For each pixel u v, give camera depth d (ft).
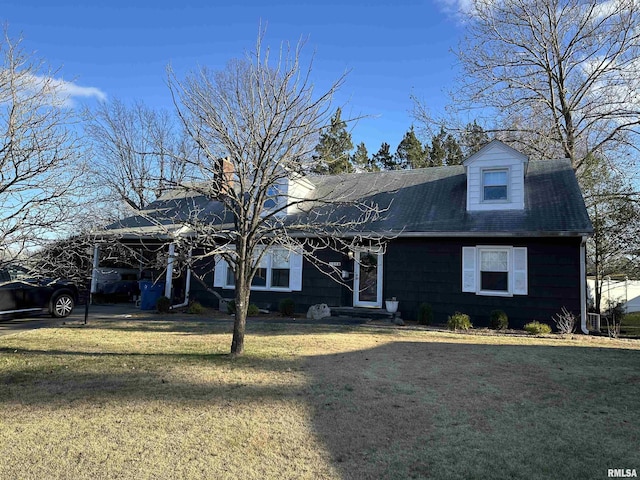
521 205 41.14
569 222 37.04
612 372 22.13
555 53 66.85
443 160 112.98
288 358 24.66
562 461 12.59
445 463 12.49
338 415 16.02
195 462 12.53
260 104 23.39
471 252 40.91
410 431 14.69
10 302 38.09
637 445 13.61
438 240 42.32
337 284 45.98
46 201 21.27
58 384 19.71
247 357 24.71
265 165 23.91
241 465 12.37
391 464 12.44
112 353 26.02
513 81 69.97
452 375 21.45
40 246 22.06
